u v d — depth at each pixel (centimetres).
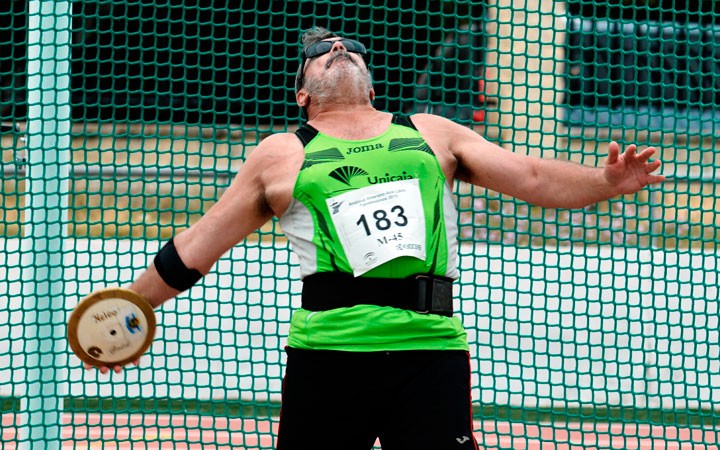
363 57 1516
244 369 3203
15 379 2972
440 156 1407
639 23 2383
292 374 1354
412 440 1295
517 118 3972
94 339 1443
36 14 2058
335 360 1320
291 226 1377
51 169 2014
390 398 1320
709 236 4012
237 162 4338
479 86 3919
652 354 3180
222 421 3080
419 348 1318
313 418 1334
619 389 2258
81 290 2964
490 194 4516
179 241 1443
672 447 2886
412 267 1328
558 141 4147
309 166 1356
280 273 3158
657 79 4297
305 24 4109
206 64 4331
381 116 1426
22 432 1991
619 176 1355
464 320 3209
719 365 3153
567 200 1392
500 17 3809
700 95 2364
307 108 1495
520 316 3222
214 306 3178
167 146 4353
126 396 2155
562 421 3089
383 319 1307
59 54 2041
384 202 1330
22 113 4016
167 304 3155
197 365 3195
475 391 3212
